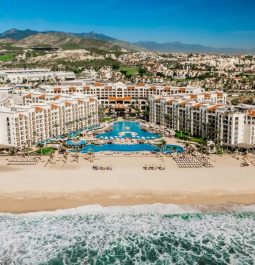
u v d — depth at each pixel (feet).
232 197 552.41
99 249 433.89
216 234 462.19
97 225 478.18
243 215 504.43
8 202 529.04
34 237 452.76
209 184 595.88
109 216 498.28
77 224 480.23
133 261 414.41
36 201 532.73
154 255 424.46
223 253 427.74
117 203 530.27
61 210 510.17
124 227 474.49
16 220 486.79
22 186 581.12
